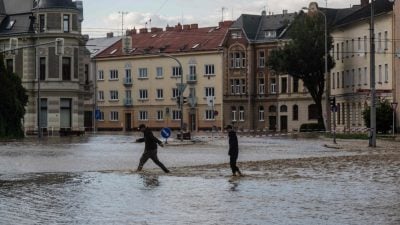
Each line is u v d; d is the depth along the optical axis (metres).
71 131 98.19
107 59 150.25
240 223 17.42
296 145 63.03
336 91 118.19
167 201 21.80
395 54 91.81
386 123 84.62
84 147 59.00
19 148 56.59
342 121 115.50
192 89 139.12
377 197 22.47
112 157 44.62
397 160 40.09
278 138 83.31
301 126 121.12
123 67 148.00
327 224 17.19
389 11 96.56
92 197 22.84
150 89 144.25
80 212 19.42
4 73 77.00
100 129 151.25
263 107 134.88
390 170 33.00
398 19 94.50
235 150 30.73
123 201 21.80
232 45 136.00
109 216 18.69
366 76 104.69
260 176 30.38
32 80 100.06
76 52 100.50
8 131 77.69
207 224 17.30
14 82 79.00
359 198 22.23
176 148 57.34
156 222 17.64
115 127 149.38
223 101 136.00
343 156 44.53
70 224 17.38
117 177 30.05
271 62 115.81
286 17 135.38
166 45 143.88
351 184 26.62
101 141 73.62
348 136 82.25
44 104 99.38
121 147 59.03
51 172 32.91
